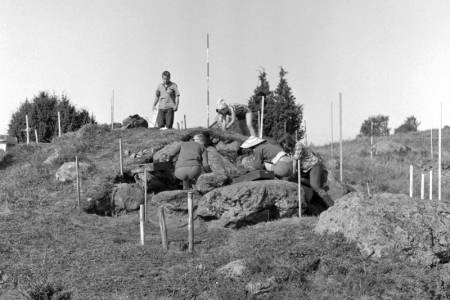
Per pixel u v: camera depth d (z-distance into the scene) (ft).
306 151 40.55
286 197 38.06
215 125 57.62
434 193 62.23
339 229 31.50
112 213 42.75
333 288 27.81
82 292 28.07
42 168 48.96
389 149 94.63
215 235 36.32
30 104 103.96
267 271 28.45
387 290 27.71
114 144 53.88
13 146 56.44
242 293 27.22
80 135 55.67
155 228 38.60
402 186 65.98
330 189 43.01
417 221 30.55
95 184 44.78
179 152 45.93
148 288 28.35
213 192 38.47
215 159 45.80
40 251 33.24
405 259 29.68
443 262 30.14
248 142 41.60
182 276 29.04
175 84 59.26
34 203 42.42
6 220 38.37
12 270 30.25
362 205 31.60
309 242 31.14
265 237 32.53
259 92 108.06
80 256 32.30
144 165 46.19
